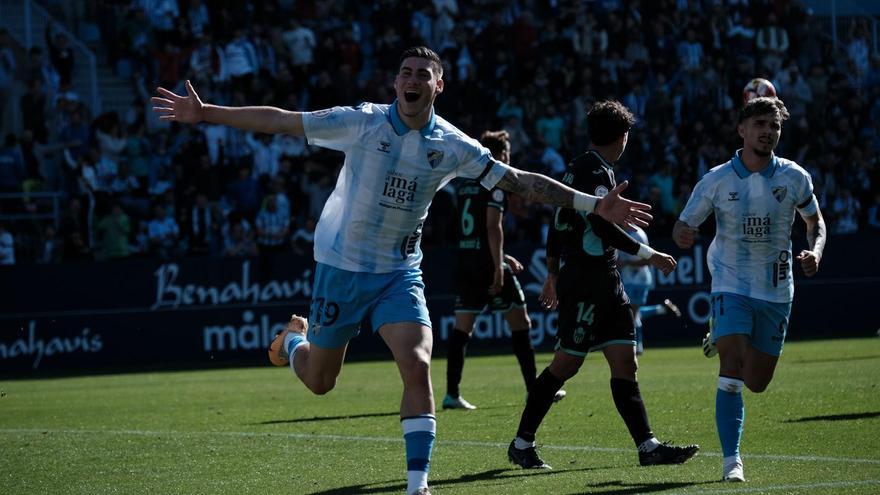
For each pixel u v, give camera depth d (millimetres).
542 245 60344
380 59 72062
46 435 27656
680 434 24906
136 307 57094
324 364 18797
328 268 18156
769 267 20281
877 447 22031
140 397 38344
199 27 70000
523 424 21000
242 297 58094
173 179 63281
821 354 47594
